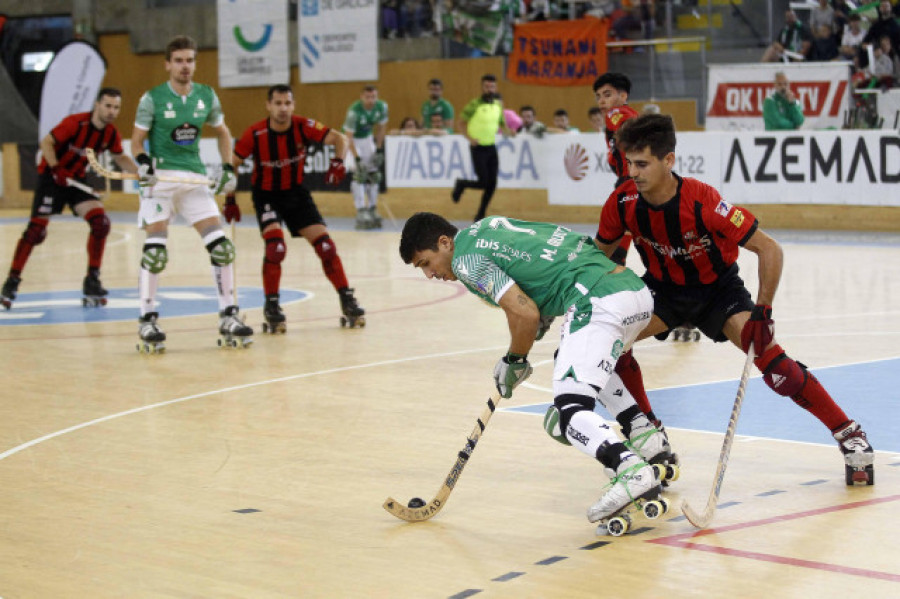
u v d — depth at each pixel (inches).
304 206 1187.3
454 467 555.8
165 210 1080.2
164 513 578.9
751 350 570.9
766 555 492.1
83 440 741.3
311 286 1555.1
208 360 1029.2
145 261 1065.5
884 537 511.8
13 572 494.3
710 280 597.9
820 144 1958.7
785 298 1302.9
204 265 1843.0
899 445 677.3
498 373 554.9
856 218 1951.3
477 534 535.8
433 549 514.6
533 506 579.5
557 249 554.9
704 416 767.1
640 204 584.1
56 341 1143.6
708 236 578.6
